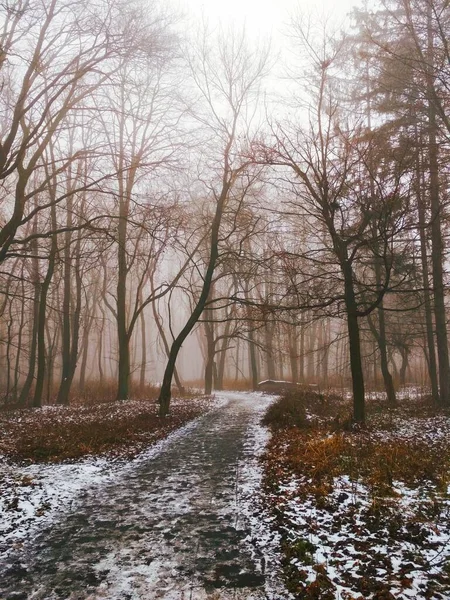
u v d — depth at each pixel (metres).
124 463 9.97
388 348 30.66
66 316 22.86
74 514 6.84
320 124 13.95
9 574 5.00
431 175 15.46
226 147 17.36
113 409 18.06
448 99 12.75
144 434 12.97
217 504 7.15
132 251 25.27
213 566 5.08
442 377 18.39
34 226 22.88
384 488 7.35
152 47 13.39
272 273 16.56
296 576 4.77
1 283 27.47
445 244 18.31
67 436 12.09
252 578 4.79
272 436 12.76
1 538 5.94
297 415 15.11
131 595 4.50
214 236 17.81
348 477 8.14
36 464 9.61
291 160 13.93
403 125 15.23
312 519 6.32
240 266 18.97
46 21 12.16
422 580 4.57
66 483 8.32
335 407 18.91
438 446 10.93
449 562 4.91
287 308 14.88
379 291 13.16
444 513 6.36
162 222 15.98
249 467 9.43
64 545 5.72
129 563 5.20
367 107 16.22
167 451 11.19
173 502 7.29
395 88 14.68
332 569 4.89
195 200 22.28
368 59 14.35
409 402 20.27
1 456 9.99
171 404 21.30
